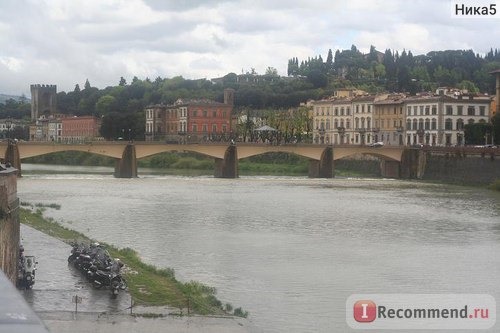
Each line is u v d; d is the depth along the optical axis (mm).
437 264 62625
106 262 48344
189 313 41062
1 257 36938
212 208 106875
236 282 53062
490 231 85750
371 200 125375
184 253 65562
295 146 196375
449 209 111500
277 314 43938
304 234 80062
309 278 55062
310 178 194000
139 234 77875
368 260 63750
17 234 44375
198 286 49750
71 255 55125
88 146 177500
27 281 45375
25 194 124812
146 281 49281
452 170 183750
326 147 198125
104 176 183625
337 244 72875
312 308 45656
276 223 89812
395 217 99062
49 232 72250
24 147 172000
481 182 168875
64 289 46000
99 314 39844
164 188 145125
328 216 98812
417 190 152500
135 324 38219
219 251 67000
